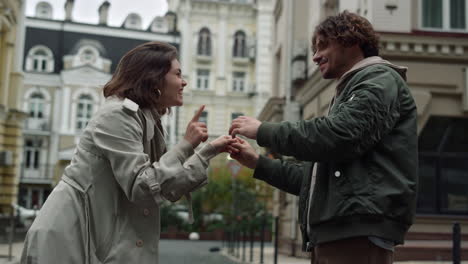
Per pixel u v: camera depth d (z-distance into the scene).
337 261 2.53
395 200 2.44
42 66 42.47
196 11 42.81
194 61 42.28
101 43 43.22
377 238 2.45
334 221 2.51
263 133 2.54
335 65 2.82
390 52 9.87
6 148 21.17
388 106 2.48
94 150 2.51
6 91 21.05
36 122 41.53
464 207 10.35
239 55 43.06
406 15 10.00
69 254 2.43
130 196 2.42
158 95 2.68
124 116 2.50
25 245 2.46
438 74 10.01
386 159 2.51
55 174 41.31
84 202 2.49
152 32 43.56
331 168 2.54
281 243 16.02
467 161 10.41
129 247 2.47
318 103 13.05
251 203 21.73
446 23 10.30
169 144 39.94
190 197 2.64
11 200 21.20
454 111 10.09
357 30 2.76
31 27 42.66
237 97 42.53
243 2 43.69
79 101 42.19
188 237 28.36
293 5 15.59
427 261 9.29
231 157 3.18
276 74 18.94
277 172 3.16
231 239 16.53
